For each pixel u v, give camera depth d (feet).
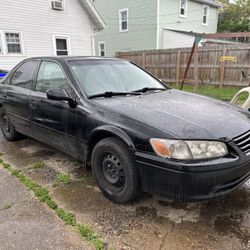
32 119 12.51
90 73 11.09
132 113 8.58
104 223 8.04
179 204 8.96
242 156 7.55
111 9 66.74
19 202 9.20
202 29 72.54
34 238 7.45
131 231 7.69
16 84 14.12
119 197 8.80
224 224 7.91
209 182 7.17
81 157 10.24
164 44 60.23
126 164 8.27
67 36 47.60
